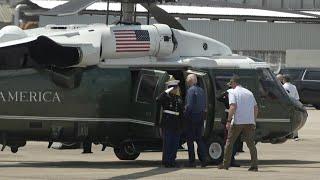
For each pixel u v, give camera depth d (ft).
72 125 102.89
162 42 106.32
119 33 103.60
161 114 102.06
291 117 112.98
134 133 106.42
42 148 136.56
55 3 339.98
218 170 98.78
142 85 104.99
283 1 473.26
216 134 108.17
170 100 100.63
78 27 105.81
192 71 107.34
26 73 100.78
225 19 404.77
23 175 90.27
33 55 100.07
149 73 103.96
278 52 412.98
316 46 417.08
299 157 124.16
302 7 480.23
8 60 100.58
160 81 101.86
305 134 175.01
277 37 412.36
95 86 103.35
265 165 109.40
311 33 416.87
